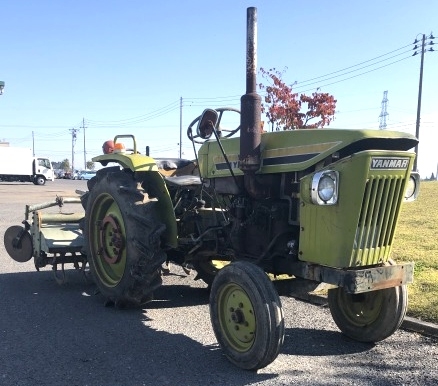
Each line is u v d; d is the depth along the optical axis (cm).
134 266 497
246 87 389
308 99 1230
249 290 361
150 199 508
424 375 369
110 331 465
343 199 340
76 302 565
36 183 3944
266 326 350
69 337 447
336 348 427
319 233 355
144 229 494
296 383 354
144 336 452
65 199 693
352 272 340
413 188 379
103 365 385
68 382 354
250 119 388
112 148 580
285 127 1233
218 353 412
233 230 434
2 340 437
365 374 371
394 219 365
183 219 523
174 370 376
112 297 532
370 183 336
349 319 447
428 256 711
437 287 552
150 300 535
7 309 533
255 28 380
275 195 403
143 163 511
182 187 520
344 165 338
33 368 377
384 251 366
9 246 682
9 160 3862
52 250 599
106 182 543
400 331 468
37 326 477
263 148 406
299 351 419
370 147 358
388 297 412
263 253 400
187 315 521
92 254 575
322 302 555
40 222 628
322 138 365
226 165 445
